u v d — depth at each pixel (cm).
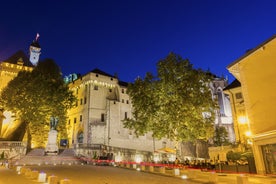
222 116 8062
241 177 1270
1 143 3872
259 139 1820
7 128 5359
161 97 2903
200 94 2848
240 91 3591
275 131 1669
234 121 3550
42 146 4891
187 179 1698
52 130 4478
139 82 3175
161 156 5388
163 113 2914
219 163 2286
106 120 5906
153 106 2948
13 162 3341
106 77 6394
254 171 1942
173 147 6844
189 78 2847
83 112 5959
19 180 1464
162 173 2098
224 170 2158
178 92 2795
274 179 1533
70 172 2038
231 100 3684
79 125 5956
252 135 1891
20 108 4519
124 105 6462
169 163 3225
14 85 4684
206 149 6034
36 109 4562
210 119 2966
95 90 6078
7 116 5453
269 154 1747
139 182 1509
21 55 6956
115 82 6550
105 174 1950
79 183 1407
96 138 5566
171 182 1537
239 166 2050
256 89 1914
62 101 5138
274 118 1748
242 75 2052
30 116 4506
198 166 2502
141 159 5200
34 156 3809
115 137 5906
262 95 1861
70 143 6053
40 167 2536
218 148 3569
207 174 1933
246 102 1984
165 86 2897
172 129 2936
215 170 2230
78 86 6500
